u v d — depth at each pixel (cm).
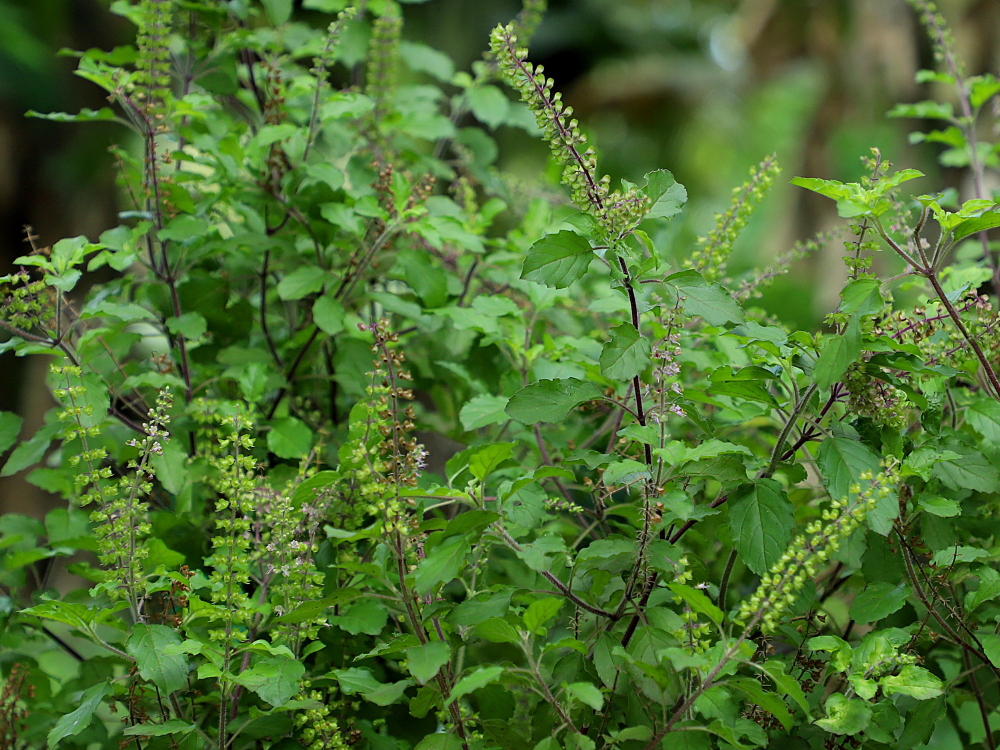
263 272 251
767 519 160
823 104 825
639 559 159
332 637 195
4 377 581
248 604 169
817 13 848
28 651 234
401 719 201
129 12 250
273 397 260
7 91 588
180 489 202
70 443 222
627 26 1069
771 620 146
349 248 250
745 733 148
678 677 157
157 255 252
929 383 188
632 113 1050
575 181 159
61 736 163
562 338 230
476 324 224
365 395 235
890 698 159
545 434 232
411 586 156
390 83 279
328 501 183
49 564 240
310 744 173
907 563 177
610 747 159
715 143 1074
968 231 160
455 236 230
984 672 200
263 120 267
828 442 164
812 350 171
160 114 241
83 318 211
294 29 300
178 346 251
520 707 197
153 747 167
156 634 163
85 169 646
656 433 157
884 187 158
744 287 221
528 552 152
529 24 303
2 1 580
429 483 207
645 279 162
